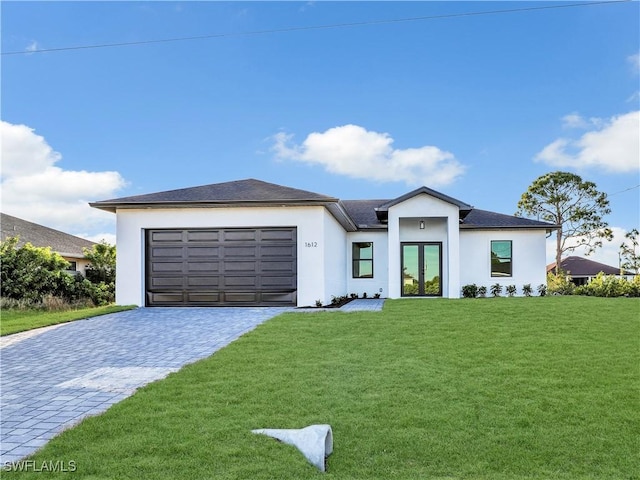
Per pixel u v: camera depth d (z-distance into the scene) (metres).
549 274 30.16
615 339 8.74
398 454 4.21
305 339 8.87
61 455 4.03
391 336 9.07
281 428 4.66
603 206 33.81
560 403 5.39
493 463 4.07
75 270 24.98
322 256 14.66
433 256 19.70
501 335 9.11
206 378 6.36
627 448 4.36
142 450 4.11
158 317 12.50
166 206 14.89
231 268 14.91
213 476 3.68
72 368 7.33
